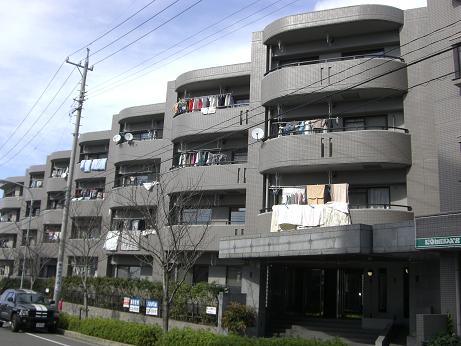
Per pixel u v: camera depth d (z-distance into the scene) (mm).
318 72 24719
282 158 24609
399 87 23875
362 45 25750
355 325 22266
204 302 22344
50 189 47875
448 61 19688
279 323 23203
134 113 37219
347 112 25500
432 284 19500
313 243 19281
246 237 22219
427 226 16281
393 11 24812
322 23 25484
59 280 25125
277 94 25500
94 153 44375
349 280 24438
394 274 22688
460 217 15430
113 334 18625
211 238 27609
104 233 34875
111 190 36875
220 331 20453
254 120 27766
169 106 34469
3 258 54438
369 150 23062
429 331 15922
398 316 22203
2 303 23859
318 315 24766
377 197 24328
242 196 29547
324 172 25422
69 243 36688
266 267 22844
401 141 23234
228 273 29188
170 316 23406
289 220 23078
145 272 34656
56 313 22438
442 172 19031
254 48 28766
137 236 30859
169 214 24672
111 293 29484
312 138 24141
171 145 33219
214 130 29625
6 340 17891
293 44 27500
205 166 29172
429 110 23328
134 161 36094
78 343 18203
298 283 25625
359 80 23891
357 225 18062
